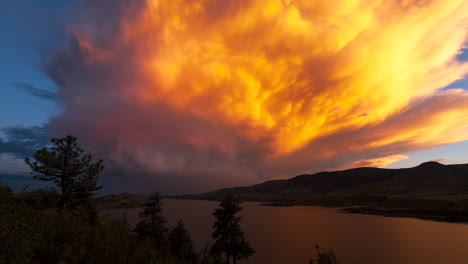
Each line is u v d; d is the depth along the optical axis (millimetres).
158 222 40875
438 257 68625
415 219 140125
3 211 7906
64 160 22938
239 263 58438
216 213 39719
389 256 70312
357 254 72438
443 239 89812
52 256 5781
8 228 6074
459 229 108000
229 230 38344
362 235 101500
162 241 33531
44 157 21766
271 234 107188
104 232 7008
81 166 23438
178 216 178875
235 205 39531
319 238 96562
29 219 7766
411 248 78312
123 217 9102
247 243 38969
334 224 133500
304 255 69500
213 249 37250
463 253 71625
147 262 6531
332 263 14352
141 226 37906
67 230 7031
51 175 21891
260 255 69438
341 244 85500
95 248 6051
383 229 113625
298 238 97500
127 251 6344
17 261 5148
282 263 61344
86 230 7340
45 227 7035
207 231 106875
